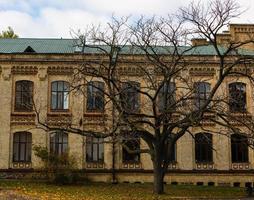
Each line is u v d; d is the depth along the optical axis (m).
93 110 44.97
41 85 45.00
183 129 33.66
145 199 30.09
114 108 37.06
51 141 44.47
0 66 44.84
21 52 45.91
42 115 44.50
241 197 33.09
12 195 29.36
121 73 42.56
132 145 43.97
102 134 33.31
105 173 44.22
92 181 43.88
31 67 45.09
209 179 44.81
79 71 35.28
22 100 44.84
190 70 45.97
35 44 49.59
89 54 43.78
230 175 44.97
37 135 44.25
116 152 44.59
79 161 44.00
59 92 45.22
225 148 45.28
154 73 36.47
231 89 46.06
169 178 44.53
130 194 33.00
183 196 32.62
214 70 46.25
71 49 48.44
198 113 32.84
